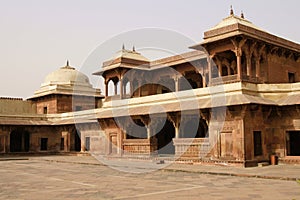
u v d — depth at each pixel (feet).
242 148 50.37
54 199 27.40
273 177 37.63
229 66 65.31
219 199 26.08
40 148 93.91
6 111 106.73
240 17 63.21
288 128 53.47
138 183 35.99
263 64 61.16
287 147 54.08
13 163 67.72
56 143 96.17
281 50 63.77
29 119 93.91
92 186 34.19
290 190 29.78
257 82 57.41
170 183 35.68
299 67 69.56
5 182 38.42
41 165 61.98
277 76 63.16
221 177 40.06
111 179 39.78
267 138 54.80
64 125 93.40
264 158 53.36
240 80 53.67
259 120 53.62
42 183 37.17
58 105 102.47
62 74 108.58
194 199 26.32
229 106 52.11
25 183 37.40
